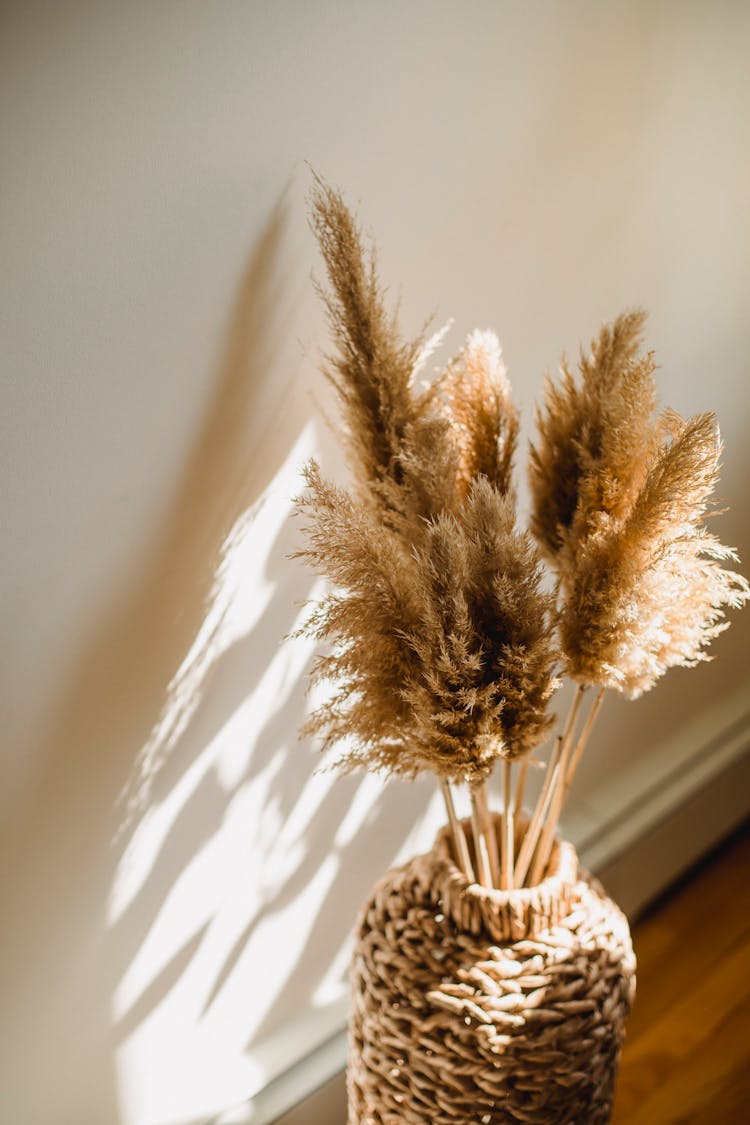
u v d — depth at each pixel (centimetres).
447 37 141
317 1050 168
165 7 122
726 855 221
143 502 134
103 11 119
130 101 122
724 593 131
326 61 133
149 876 148
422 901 143
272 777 156
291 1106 163
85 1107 152
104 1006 150
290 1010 169
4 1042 143
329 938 170
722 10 167
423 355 136
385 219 143
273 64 129
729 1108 178
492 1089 136
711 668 216
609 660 131
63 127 120
